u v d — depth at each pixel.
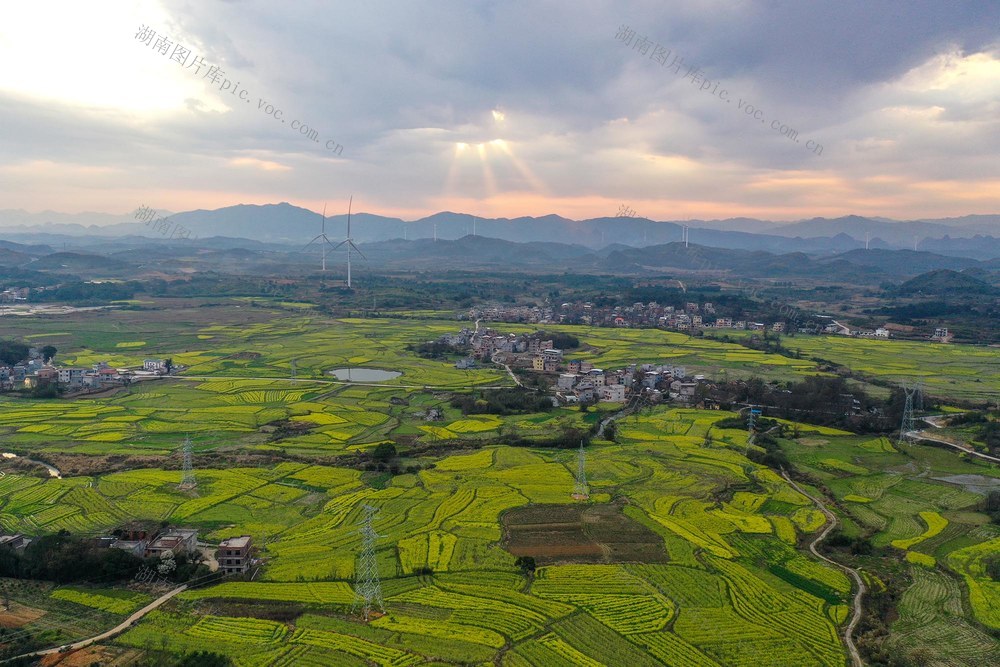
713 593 102.56
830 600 102.19
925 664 85.69
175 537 114.69
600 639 89.69
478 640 88.81
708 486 149.12
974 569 113.12
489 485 147.62
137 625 91.94
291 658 84.56
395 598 99.62
